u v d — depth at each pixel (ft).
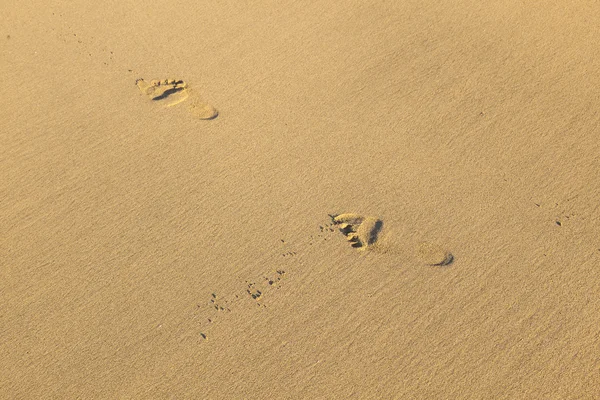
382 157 12.57
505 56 14.76
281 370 9.56
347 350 9.80
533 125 13.25
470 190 12.03
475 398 9.31
